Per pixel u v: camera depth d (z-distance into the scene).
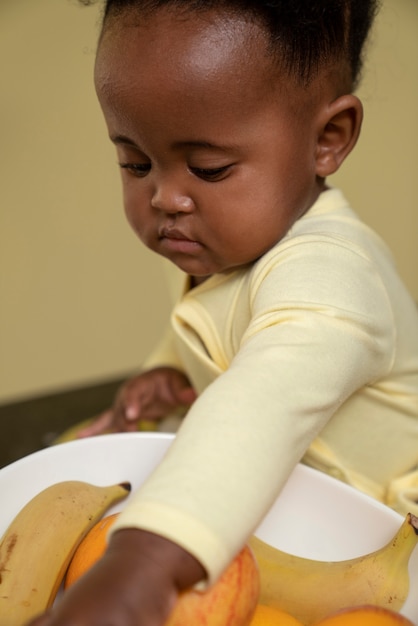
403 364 0.76
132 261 1.51
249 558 0.51
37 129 1.39
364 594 0.57
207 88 0.61
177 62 0.60
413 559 0.59
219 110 0.62
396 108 1.49
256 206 0.66
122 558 0.43
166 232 0.69
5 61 1.35
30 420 1.45
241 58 0.61
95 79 0.66
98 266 1.49
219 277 0.77
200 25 0.61
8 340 1.49
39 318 1.49
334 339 0.59
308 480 0.64
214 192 0.65
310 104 0.67
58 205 1.44
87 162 1.42
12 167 1.40
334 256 0.66
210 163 0.64
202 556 0.44
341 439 0.78
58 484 0.63
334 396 0.58
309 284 0.62
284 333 0.58
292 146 0.66
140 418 1.02
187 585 0.44
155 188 0.67
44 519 0.59
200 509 0.45
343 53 0.70
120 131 0.65
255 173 0.65
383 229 1.57
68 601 0.41
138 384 1.03
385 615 0.52
